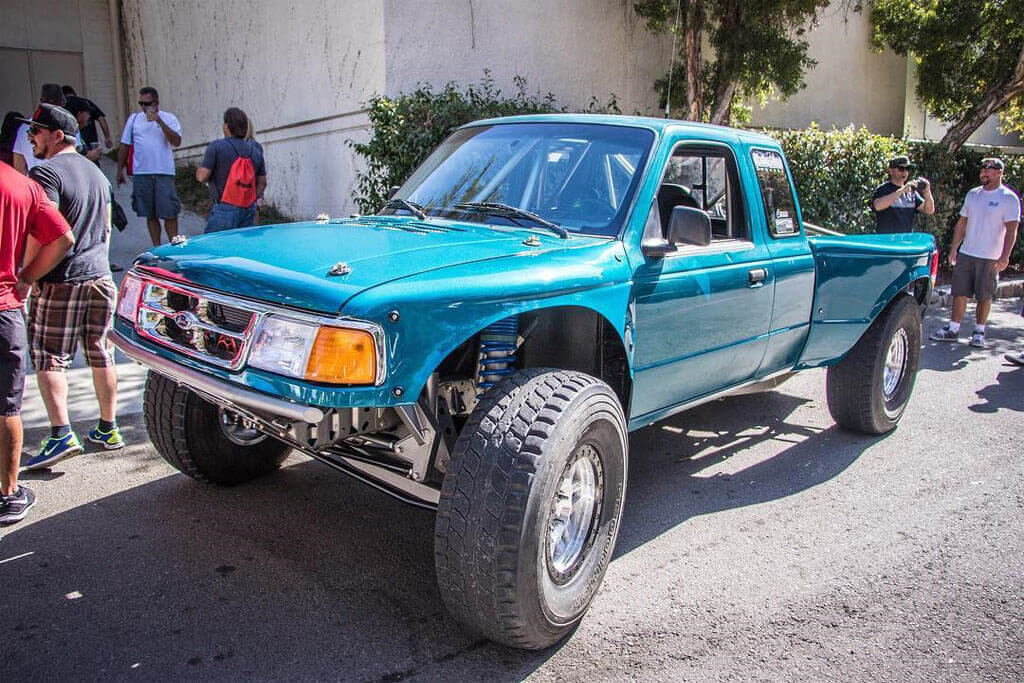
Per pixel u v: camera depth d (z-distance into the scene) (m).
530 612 2.86
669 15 11.80
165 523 3.98
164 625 3.13
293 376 2.71
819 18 15.92
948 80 14.40
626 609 3.41
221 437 4.23
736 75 11.69
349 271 2.88
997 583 3.76
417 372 2.77
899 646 3.22
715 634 3.25
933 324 10.03
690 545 4.02
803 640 3.24
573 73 12.11
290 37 11.91
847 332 5.23
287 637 3.09
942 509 4.55
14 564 3.54
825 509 4.51
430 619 3.26
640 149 3.96
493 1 10.96
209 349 3.01
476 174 4.22
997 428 6.02
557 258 3.32
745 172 4.50
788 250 4.66
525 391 2.98
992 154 14.41
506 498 2.76
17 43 18.23
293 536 3.90
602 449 3.18
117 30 19.16
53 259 4.04
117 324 3.48
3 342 3.78
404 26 10.16
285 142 12.55
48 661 2.88
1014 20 12.98
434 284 2.84
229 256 3.18
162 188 9.63
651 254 3.69
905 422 6.12
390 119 9.17
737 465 5.14
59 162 4.43
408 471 3.22
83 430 5.16
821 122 17.03
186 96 16.30
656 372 3.87
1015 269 14.37
